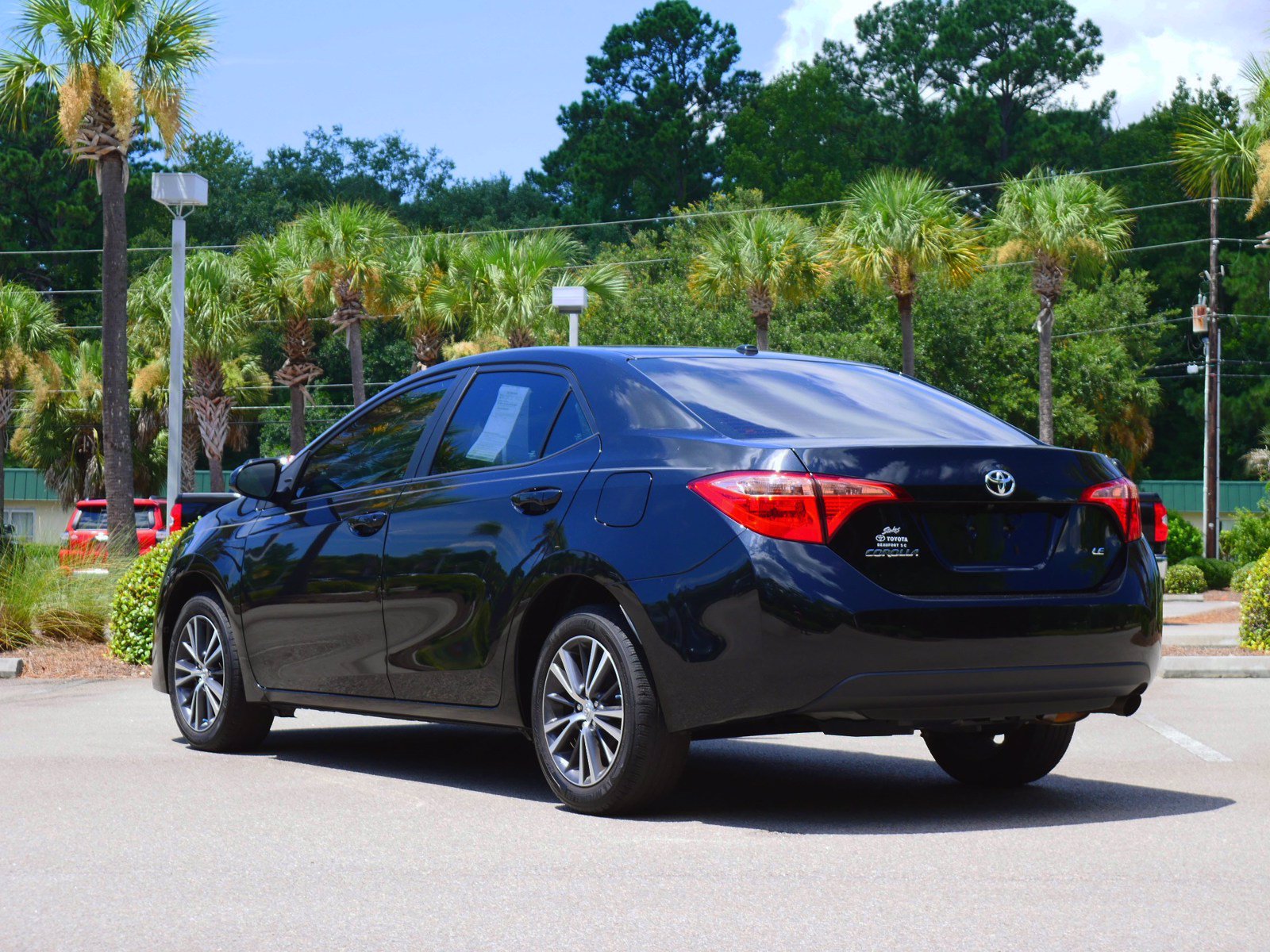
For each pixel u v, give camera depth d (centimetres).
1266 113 2409
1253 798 615
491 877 461
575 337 1894
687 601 526
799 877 461
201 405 3900
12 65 2080
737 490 523
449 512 627
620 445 573
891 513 521
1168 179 6925
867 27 8462
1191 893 439
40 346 4225
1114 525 566
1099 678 550
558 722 573
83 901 432
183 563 775
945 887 447
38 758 712
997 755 643
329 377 6562
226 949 382
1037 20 7956
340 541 680
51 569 1341
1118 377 5650
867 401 614
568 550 566
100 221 7019
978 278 5362
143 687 1058
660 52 8250
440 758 732
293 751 756
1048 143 7406
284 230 3512
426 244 3353
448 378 676
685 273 5791
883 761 732
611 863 482
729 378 607
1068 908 421
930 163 7650
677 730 535
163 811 577
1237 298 6638
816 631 506
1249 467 5678
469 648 607
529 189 8112
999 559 538
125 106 2041
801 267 3344
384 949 382
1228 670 1155
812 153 7650
